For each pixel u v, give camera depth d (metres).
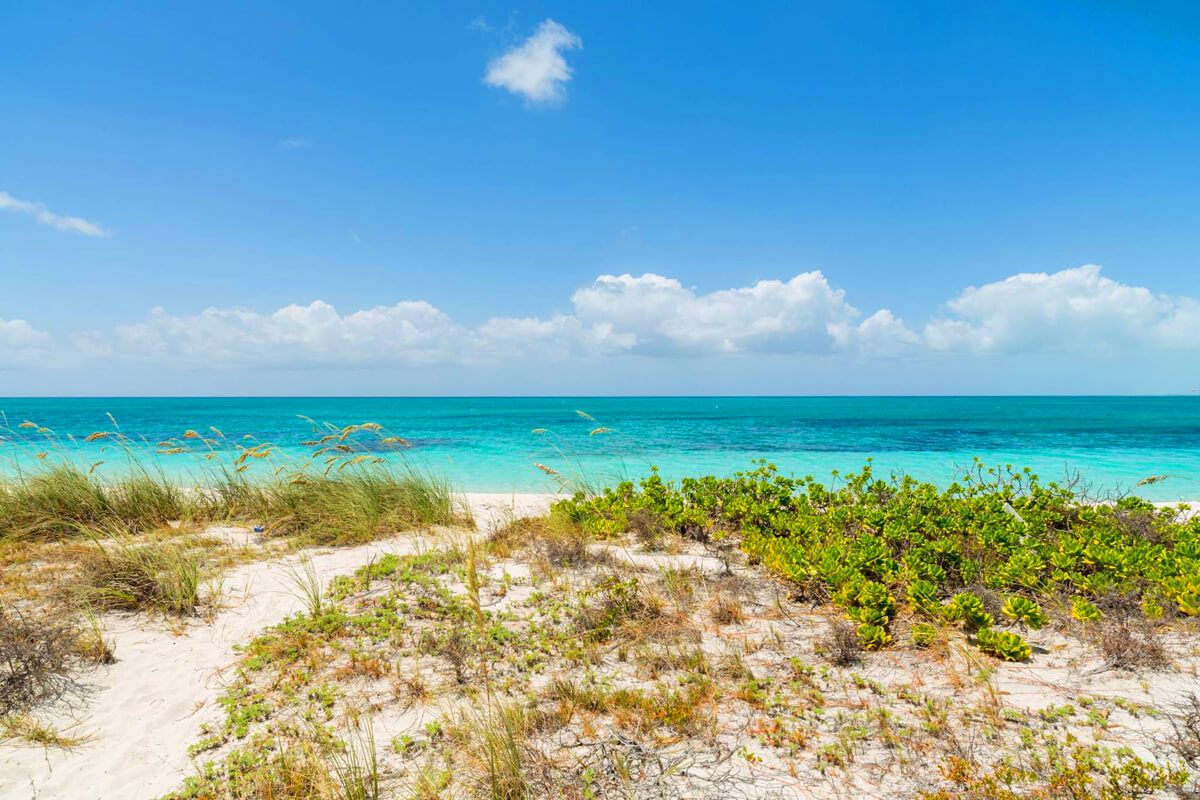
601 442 32.50
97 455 17.62
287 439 32.88
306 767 3.49
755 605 5.87
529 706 4.16
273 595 6.45
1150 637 4.55
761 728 3.77
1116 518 8.22
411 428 44.88
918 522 7.87
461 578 6.64
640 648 4.97
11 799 3.36
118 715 4.21
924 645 4.87
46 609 5.62
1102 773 3.13
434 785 3.32
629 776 3.37
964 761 3.25
